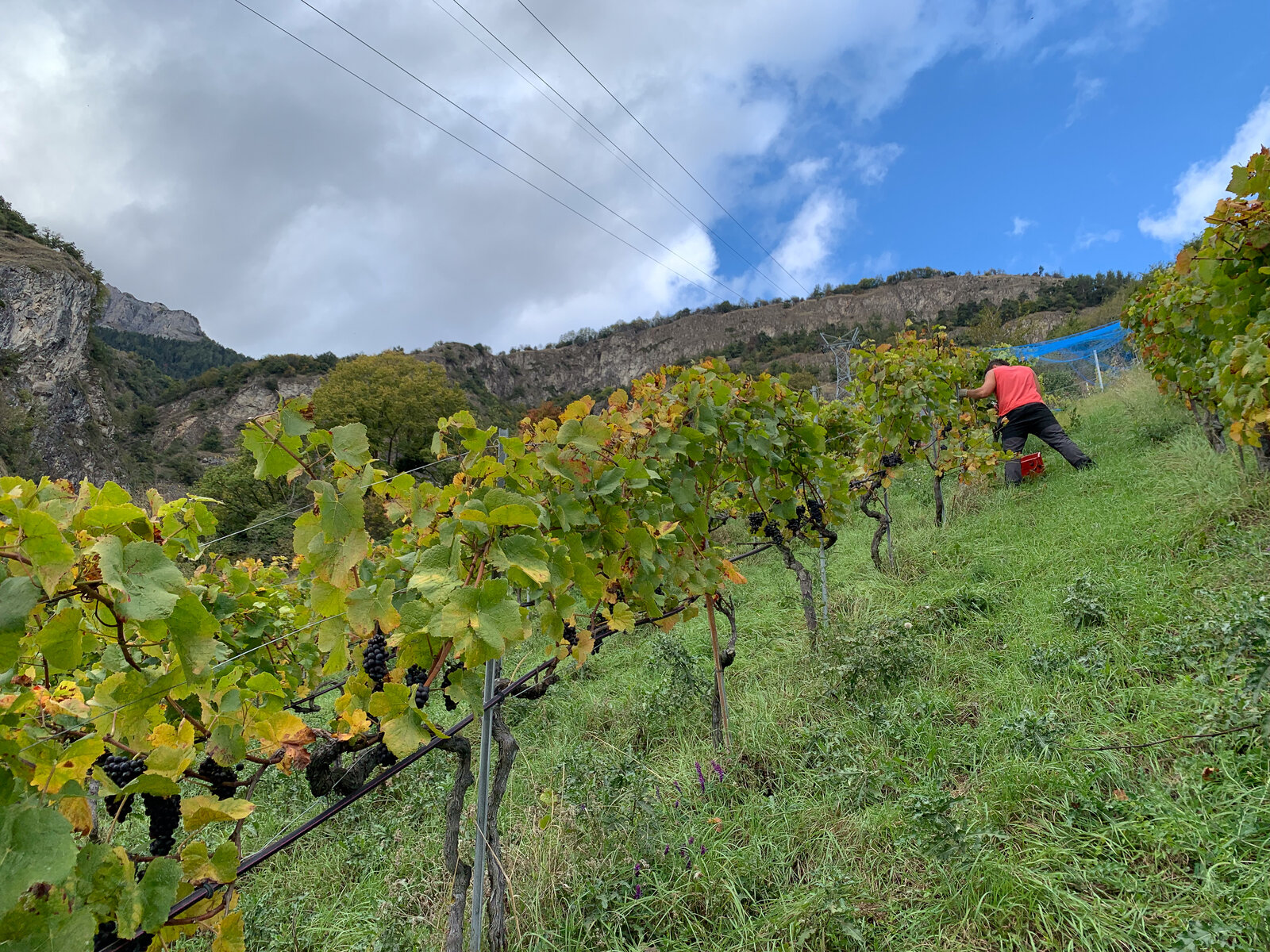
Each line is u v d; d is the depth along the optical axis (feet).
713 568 11.21
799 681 13.39
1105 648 11.34
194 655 4.38
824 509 16.48
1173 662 10.21
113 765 4.91
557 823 9.05
